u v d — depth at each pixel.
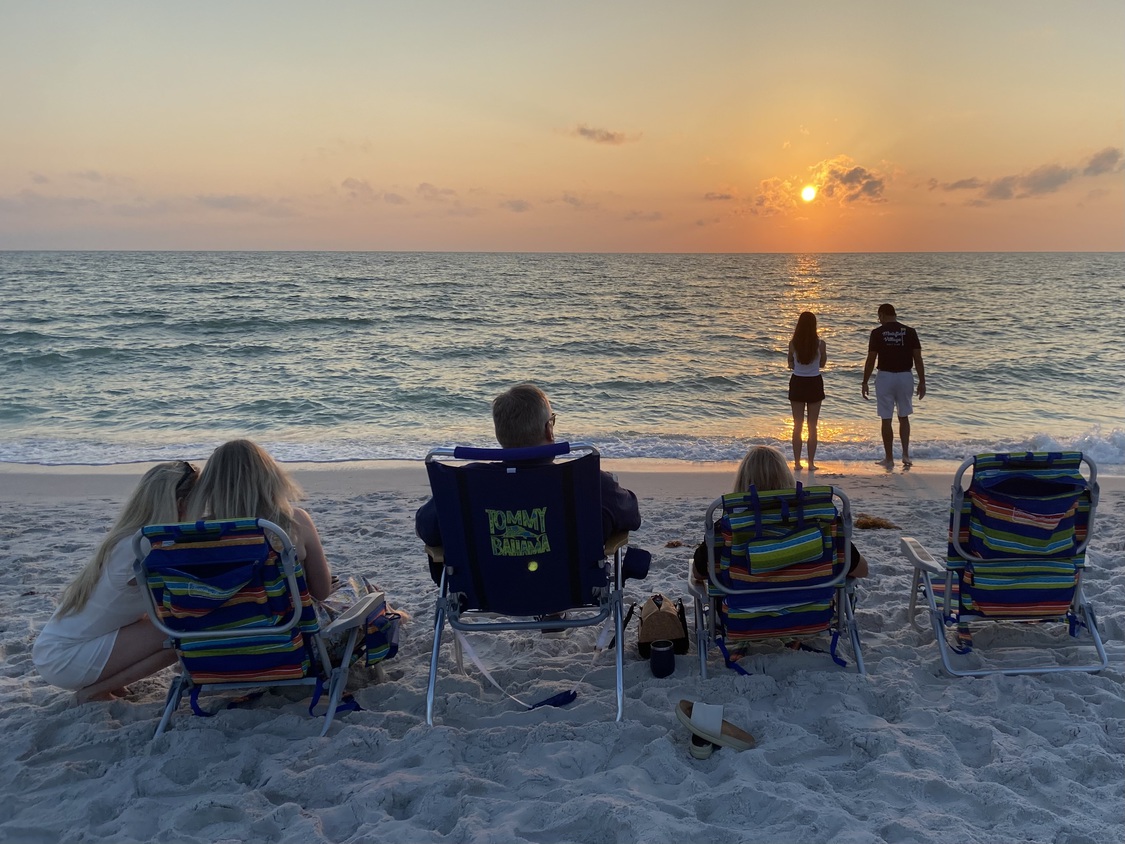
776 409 14.09
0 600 4.99
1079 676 3.50
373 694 3.57
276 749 3.10
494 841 2.42
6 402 14.55
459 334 25.53
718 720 2.99
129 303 35.72
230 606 3.06
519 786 2.80
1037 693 3.32
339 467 9.59
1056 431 11.72
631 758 2.99
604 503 3.44
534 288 49.56
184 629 3.09
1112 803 2.56
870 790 2.69
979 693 3.39
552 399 15.06
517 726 3.24
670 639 3.82
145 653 3.40
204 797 2.71
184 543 3.02
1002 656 3.74
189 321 27.52
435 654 3.39
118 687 3.51
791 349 8.77
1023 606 3.45
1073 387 15.91
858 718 3.15
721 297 42.88
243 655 3.15
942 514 6.82
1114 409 13.74
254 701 3.55
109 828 2.58
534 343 23.23
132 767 2.95
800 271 78.81
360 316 30.36
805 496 3.31
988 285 54.12
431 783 2.77
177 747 3.07
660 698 3.40
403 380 17.05
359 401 14.70
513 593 3.34
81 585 3.31
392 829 2.52
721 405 14.47
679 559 5.54
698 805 2.61
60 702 3.50
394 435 12.08
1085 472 8.86
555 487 3.15
